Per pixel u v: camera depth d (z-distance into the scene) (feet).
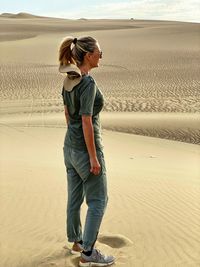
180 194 22.80
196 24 266.36
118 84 102.22
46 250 15.01
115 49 163.43
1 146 45.19
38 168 28.91
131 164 37.22
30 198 20.72
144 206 20.30
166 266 13.93
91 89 13.10
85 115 13.14
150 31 228.02
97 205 13.82
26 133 53.78
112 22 376.48
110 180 26.18
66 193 21.80
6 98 89.25
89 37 13.65
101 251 14.83
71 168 14.35
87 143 13.26
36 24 309.01
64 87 13.78
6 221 17.60
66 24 327.67
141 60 137.08
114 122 62.28
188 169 36.22
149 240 16.03
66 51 13.71
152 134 56.49
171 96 88.28
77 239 14.66
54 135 53.06
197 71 117.60
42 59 141.79
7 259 14.33
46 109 75.87
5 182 23.91
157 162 40.11
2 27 280.51
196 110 74.23
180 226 17.54
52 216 18.28
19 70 121.39
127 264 14.06
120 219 18.29
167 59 137.90
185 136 55.77
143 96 88.22
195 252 14.98
